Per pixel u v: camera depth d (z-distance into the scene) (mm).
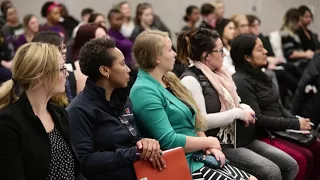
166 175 2496
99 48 2508
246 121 3324
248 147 3480
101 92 2492
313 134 3822
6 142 1988
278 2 8641
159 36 2871
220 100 3322
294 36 6852
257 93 3688
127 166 2471
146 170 2467
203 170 2838
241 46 3662
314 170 3760
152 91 2783
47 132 2160
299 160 3500
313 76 4758
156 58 2842
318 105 4734
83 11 7453
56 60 2107
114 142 2486
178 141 2742
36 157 2047
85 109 2441
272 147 3475
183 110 2895
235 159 3236
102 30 3963
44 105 2176
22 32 6922
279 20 8656
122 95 2594
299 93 4871
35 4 8125
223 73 3477
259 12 8633
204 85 3301
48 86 2125
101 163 2396
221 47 3373
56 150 2162
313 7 8656
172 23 8625
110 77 2529
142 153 2455
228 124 3281
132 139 2566
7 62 5316
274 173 3127
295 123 3662
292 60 6750
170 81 3023
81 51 2555
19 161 2012
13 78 2086
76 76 3443
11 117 2018
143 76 2867
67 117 2301
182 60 3447
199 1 8586
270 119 3600
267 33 8656
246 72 3688
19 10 8109
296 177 3525
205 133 3322
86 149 2406
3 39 5590
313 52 6797
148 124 2752
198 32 3381
